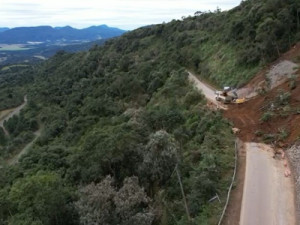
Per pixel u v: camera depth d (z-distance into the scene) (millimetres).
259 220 21172
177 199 25625
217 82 61094
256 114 40188
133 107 63281
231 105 47375
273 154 29766
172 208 24328
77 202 24312
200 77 68625
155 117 41031
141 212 23281
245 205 22766
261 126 36031
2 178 46812
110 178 26234
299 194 23125
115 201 22922
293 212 21484
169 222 23562
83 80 97000
